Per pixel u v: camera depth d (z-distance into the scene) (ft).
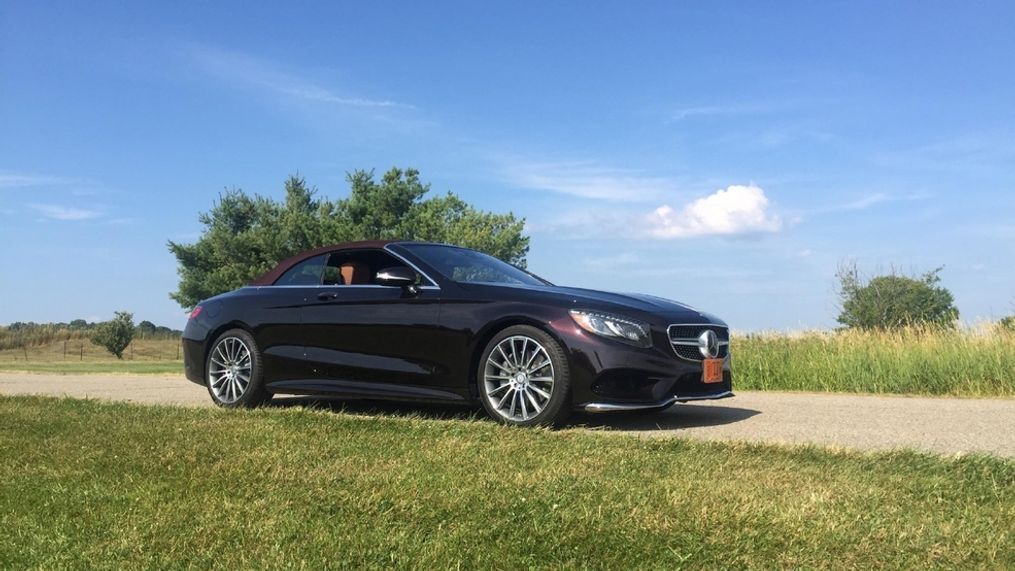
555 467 11.58
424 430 15.02
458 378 18.25
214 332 22.18
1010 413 21.31
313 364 20.26
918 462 12.18
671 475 11.07
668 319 17.60
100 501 9.75
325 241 140.05
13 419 16.57
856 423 18.99
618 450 12.99
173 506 9.47
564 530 8.43
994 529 8.59
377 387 19.30
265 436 14.25
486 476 10.92
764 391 32.68
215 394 22.09
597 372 16.71
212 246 150.82
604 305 17.47
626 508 9.23
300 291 21.11
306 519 8.92
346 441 13.79
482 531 8.42
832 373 32.37
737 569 7.41
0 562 7.66
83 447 13.20
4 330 205.87
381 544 8.04
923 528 8.55
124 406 18.99
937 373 30.53
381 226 150.30
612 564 7.50
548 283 20.92
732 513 8.95
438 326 18.51
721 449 13.20
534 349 17.42
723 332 19.02
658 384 17.12
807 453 12.89
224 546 8.04
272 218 150.61
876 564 7.54
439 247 21.06
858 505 9.45
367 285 20.04
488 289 18.45
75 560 7.68
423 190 157.89
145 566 7.51
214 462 12.00
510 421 17.38
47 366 99.14
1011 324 33.88
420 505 9.43
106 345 172.76
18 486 10.52
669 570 7.38
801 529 8.42
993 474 11.39
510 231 159.43
